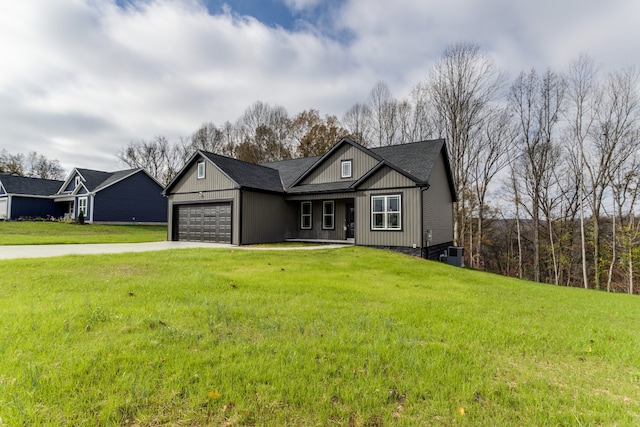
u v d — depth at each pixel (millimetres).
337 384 2729
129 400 2359
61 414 2199
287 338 3660
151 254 10328
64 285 5766
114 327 3715
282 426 2201
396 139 31078
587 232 24156
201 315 4273
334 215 17375
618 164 22266
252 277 7078
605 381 3064
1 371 2658
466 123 25438
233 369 2854
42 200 32469
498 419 2377
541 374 3156
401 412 2416
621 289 22922
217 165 16469
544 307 6254
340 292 6180
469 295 6816
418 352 3428
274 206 17359
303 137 36281
